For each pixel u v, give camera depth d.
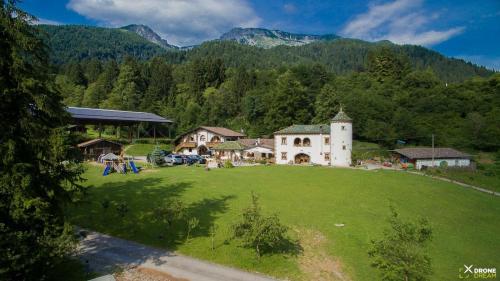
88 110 84.81
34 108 19.47
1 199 17.77
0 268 15.88
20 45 17.89
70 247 20.64
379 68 142.50
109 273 21.77
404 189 48.03
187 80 155.62
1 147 17.20
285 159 78.94
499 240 34.62
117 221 30.61
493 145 96.50
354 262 24.88
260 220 24.77
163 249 25.81
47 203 18.31
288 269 23.64
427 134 102.38
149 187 41.56
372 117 107.50
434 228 34.66
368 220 33.38
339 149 72.19
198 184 43.69
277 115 105.50
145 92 141.88
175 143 100.75
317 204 37.69
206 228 29.39
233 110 128.38
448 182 59.25
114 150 77.88
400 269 20.80
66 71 169.25
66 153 20.31
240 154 82.81
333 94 108.44
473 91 121.69
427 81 132.00
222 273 22.53
